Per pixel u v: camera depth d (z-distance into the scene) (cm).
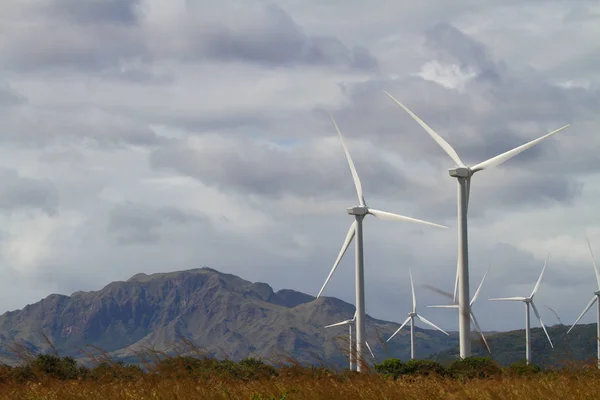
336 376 3212
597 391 3002
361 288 11050
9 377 3531
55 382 3484
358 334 11012
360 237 11162
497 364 4056
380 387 3072
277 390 3128
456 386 3189
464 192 9988
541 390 3047
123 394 3111
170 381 3234
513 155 9944
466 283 9794
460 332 6462
